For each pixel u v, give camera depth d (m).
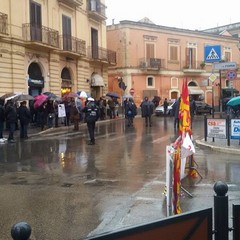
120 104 46.19
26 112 19.59
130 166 11.51
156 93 48.56
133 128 25.64
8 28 25.31
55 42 29.28
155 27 48.16
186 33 50.97
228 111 24.53
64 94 30.52
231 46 56.56
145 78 47.84
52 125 25.58
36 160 12.88
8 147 16.41
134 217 6.72
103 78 39.38
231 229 3.79
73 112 24.41
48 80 29.69
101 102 34.47
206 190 8.51
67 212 7.02
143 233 3.09
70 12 32.81
